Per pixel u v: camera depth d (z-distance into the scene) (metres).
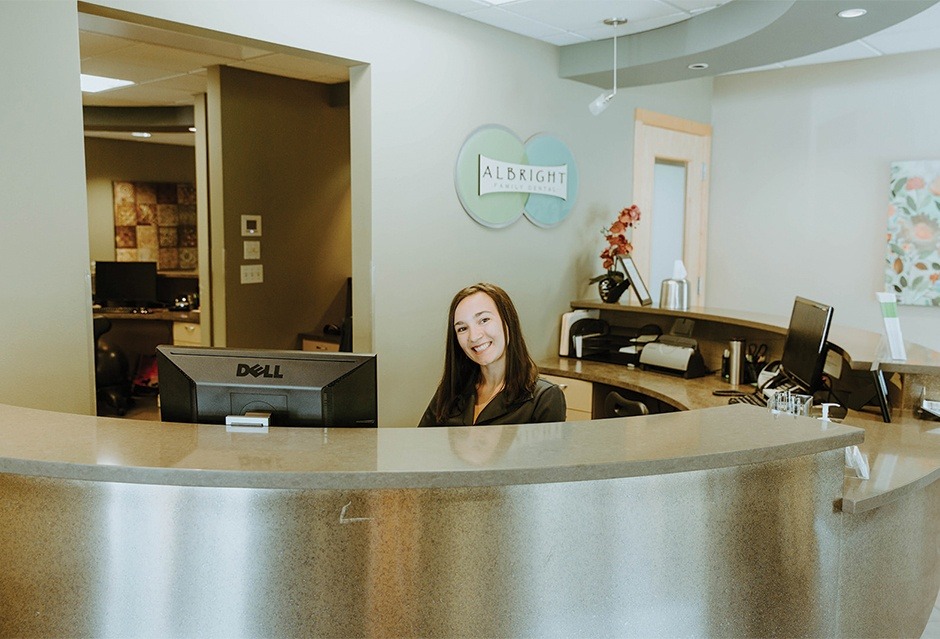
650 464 1.53
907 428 2.70
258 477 1.44
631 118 5.24
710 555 1.72
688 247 6.01
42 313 2.62
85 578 1.62
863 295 5.52
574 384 4.28
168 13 2.84
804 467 1.82
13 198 2.53
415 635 1.58
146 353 6.81
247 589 1.57
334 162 5.74
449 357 2.58
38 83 2.56
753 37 3.67
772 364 3.69
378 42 3.58
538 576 1.61
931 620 3.04
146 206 8.12
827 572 1.91
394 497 1.56
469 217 4.16
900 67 5.25
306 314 5.66
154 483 1.46
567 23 4.09
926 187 5.13
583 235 4.95
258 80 5.20
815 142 5.66
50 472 1.49
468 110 4.07
